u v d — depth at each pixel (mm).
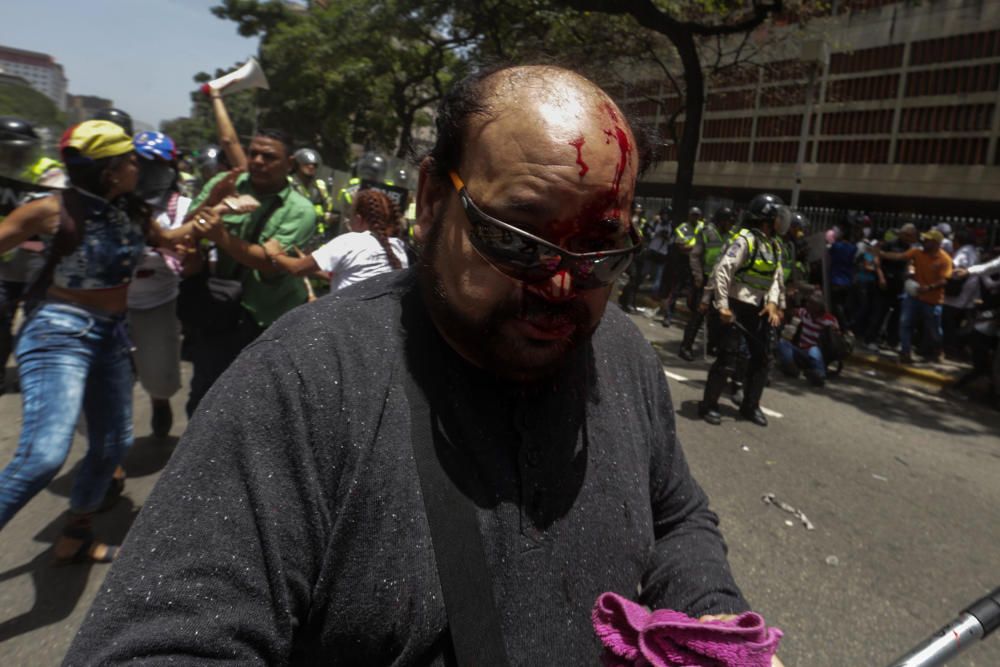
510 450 896
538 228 841
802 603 3139
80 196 2605
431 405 873
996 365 7754
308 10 26656
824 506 4305
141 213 2760
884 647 2869
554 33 14812
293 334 884
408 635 803
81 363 2629
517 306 852
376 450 830
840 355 8203
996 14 19422
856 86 22797
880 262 10180
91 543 2977
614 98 957
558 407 943
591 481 942
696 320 8328
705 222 8633
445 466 848
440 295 895
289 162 3295
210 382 3203
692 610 1018
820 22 20609
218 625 730
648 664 803
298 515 804
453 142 898
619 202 867
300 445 815
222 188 3004
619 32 14836
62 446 2514
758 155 25672
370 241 3273
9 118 4582
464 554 817
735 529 3838
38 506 3490
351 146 29891
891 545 3834
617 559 930
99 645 712
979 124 19969
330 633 821
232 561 762
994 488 5027
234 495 790
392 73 24047
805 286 9039
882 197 22609
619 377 1082
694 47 12844
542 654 845
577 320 879
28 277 4816
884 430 6344
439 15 18484
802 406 6883
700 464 4832
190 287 3123
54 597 2736
